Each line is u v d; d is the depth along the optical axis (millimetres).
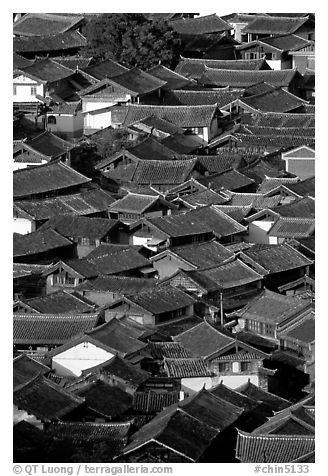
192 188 163750
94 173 171750
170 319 127188
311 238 147750
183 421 98062
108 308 126688
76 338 116312
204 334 116562
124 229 151125
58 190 161000
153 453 95250
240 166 173250
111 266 139625
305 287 136875
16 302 125625
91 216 156250
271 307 125312
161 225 148625
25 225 153125
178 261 139875
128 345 116188
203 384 112125
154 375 114312
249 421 102812
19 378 107812
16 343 120500
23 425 99125
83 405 104625
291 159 172750
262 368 112938
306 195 158125
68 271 137250
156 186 166125
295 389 115500
